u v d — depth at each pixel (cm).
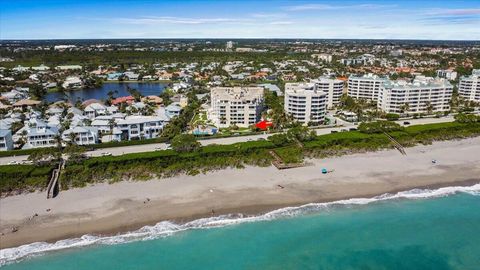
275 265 7700
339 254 8088
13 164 11731
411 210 9856
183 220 9112
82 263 7581
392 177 11788
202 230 8775
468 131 16212
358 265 7756
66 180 10738
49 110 19988
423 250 8256
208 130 16875
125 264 7600
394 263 7831
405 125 17562
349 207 9925
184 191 10544
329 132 16425
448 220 9412
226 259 7844
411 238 8675
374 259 7944
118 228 8712
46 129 14338
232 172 11906
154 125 15938
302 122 18500
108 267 7500
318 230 8906
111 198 10038
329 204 10050
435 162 13075
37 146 14062
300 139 14388
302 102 18212
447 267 7750
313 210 9731
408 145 14675
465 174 12106
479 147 14850
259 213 9512
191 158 12262
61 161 11931
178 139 13088
